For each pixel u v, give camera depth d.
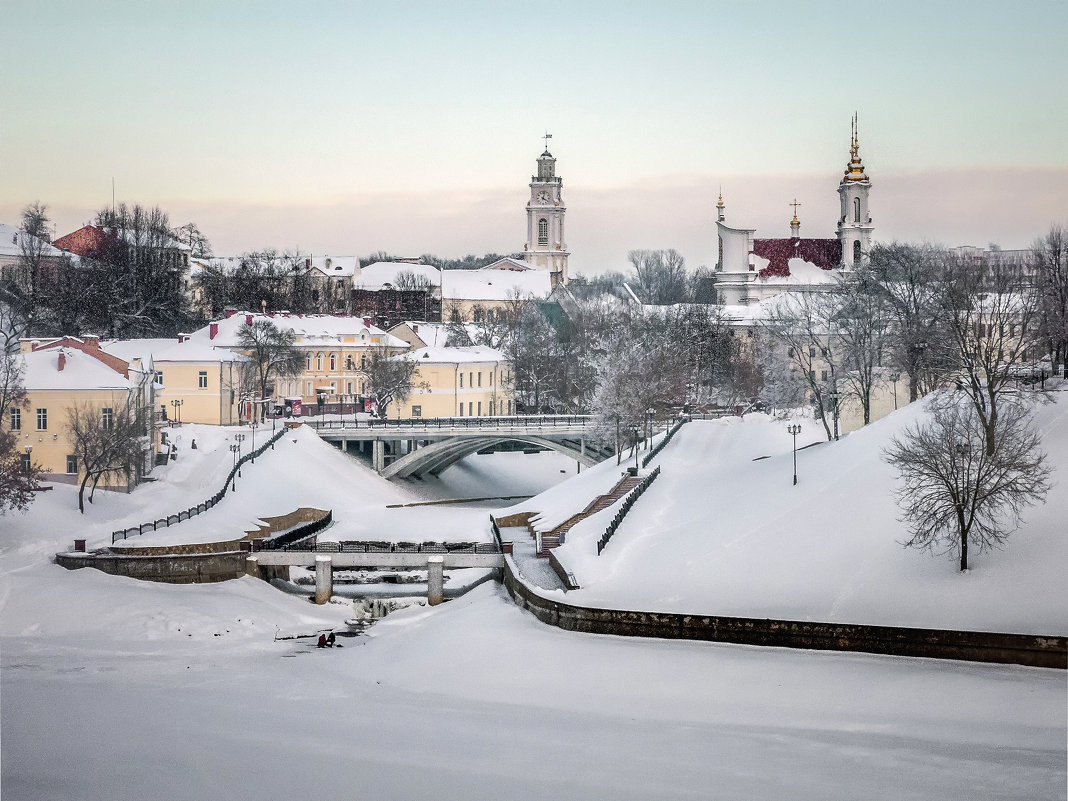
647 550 112.31
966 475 91.88
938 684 80.75
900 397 172.50
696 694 83.31
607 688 85.75
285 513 148.12
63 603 107.81
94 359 153.88
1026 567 90.19
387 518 157.75
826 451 124.62
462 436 182.88
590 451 185.25
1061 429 106.81
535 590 104.50
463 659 94.25
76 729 80.31
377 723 81.12
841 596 92.38
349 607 118.75
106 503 138.62
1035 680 80.56
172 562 117.69
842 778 69.38
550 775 71.56
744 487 123.94
